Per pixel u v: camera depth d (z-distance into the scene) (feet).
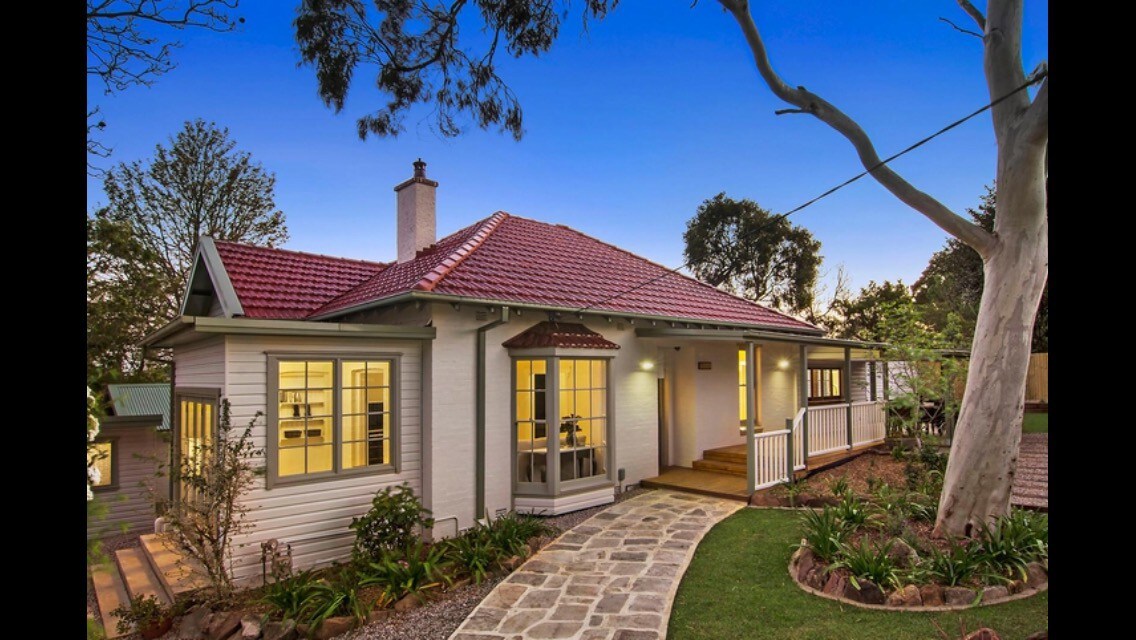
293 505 26.04
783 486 34.88
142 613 21.42
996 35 22.71
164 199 71.56
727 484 36.58
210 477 23.61
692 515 31.19
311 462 27.09
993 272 23.29
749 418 34.27
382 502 25.50
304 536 26.21
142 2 15.64
